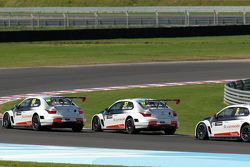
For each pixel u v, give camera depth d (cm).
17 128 10162
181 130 10144
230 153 6469
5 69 18425
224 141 8088
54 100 9738
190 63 19538
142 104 9338
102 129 9738
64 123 9556
